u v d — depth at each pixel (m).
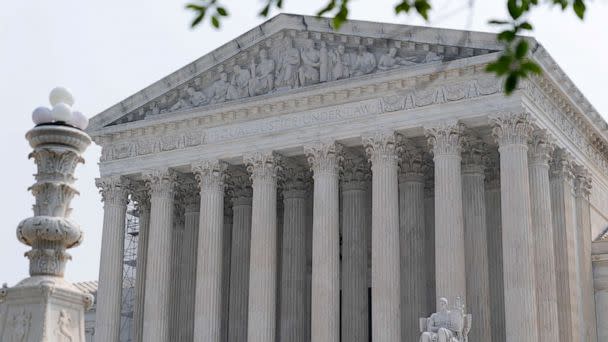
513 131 64.62
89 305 24.72
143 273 81.25
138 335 80.19
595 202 78.69
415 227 73.62
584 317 71.88
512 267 63.03
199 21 15.47
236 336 79.12
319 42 72.94
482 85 66.06
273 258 72.25
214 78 77.19
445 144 66.44
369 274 78.75
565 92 69.44
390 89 69.19
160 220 76.69
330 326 68.19
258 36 74.69
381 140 68.69
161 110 78.88
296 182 78.50
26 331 23.55
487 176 75.19
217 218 74.81
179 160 76.88
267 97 73.38
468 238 70.25
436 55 68.00
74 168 25.52
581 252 72.88
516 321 62.16
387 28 69.56
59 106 25.28
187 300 81.06
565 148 71.25
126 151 79.31
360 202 76.25
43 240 24.53
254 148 73.88
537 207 66.38
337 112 71.06
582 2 14.25
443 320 53.78
